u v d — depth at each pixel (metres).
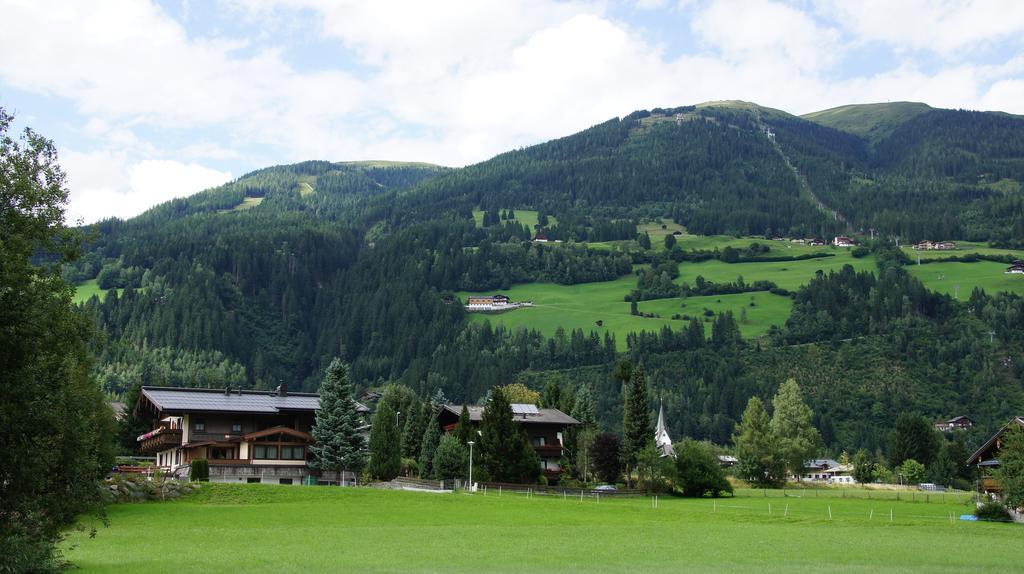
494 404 124.75
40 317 39.03
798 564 51.94
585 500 107.50
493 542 62.03
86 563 48.47
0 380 38.16
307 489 95.88
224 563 48.78
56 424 40.22
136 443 144.00
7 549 38.59
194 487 90.62
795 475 186.00
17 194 39.03
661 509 93.31
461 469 123.19
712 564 51.53
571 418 147.75
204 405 119.69
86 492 43.03
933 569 49.97
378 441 129.50
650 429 146.75
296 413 125.31
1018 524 83.31
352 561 50.47
